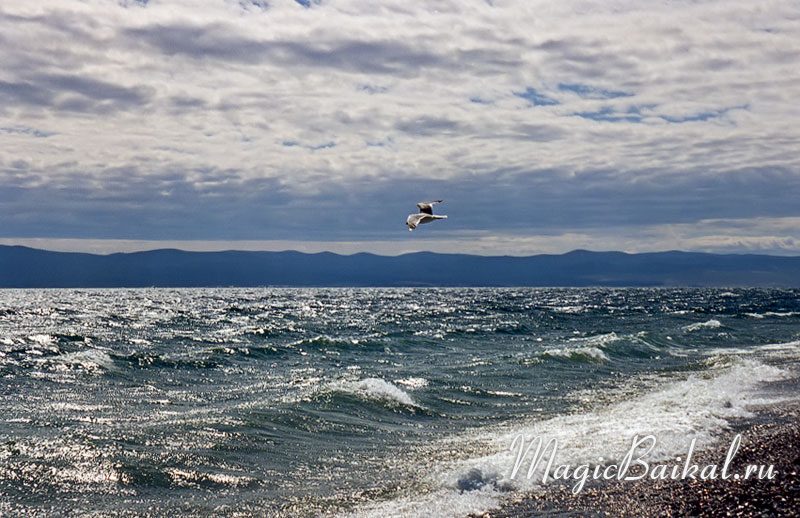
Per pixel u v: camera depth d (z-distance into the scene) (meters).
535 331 52.75
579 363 29.67
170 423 16.12
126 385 23.84
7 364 28.08
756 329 53.00
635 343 37.31
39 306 97.44
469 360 32.19
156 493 11.52
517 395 21.61
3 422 16.98
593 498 11.28
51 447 13.73
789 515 10.45
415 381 23.75
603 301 132.88
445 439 15.62
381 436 15.84
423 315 77.44
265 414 17.17
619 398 20.88
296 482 12.26
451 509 10.76
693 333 48.06
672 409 18.50
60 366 27.44
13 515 10.34
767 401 19.83
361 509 10.77
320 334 47.94
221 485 11.99
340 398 19.28
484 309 94.00
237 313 79.50
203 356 32.16
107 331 49.81
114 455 13.26
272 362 31.20
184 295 189.38
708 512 10.58
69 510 10.64
